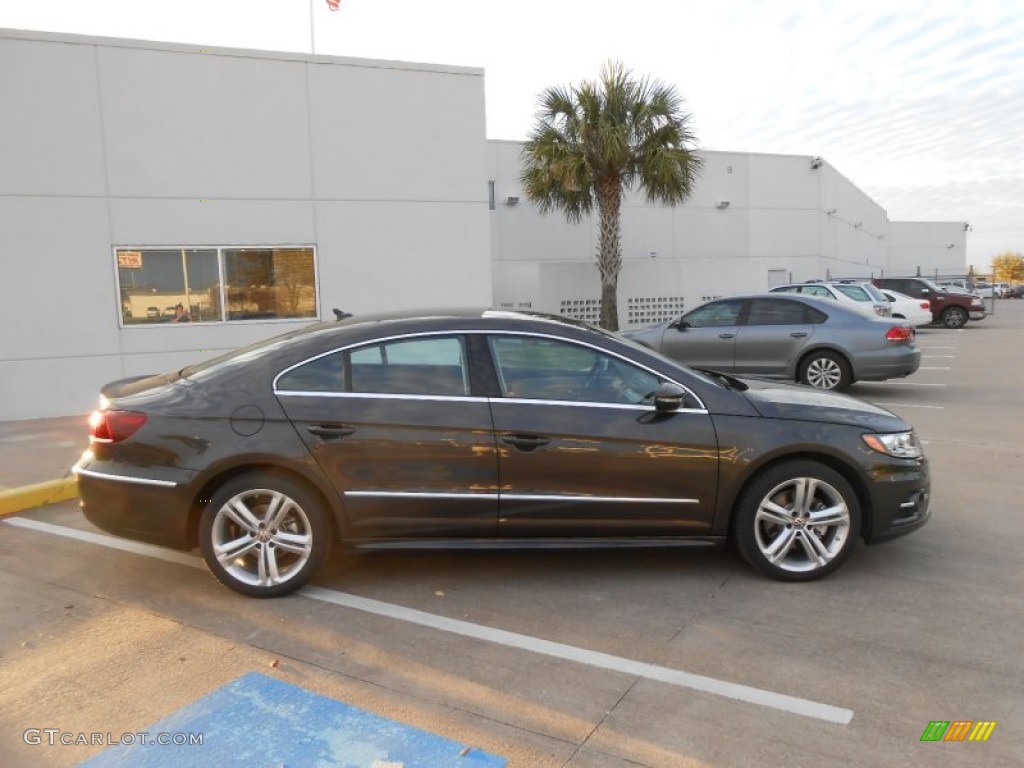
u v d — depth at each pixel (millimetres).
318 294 11648
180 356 10883
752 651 3623
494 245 24125
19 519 5926
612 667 3492
